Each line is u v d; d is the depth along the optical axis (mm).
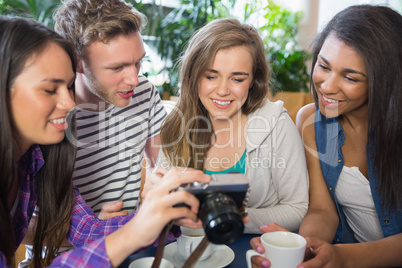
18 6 2721
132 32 1116
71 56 846
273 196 1285
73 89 906
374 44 965
